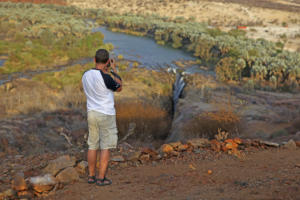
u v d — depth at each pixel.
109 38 121.75
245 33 157.88
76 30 116.00
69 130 9.58
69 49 82.19
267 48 100.81
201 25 159.12
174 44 112.50
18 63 63.47
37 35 106.19
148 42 119.06
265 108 15.54
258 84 63.94
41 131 11.29
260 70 70.25
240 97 28.14
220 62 72.06
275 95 35.91
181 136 9.00
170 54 96.31
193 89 29.53
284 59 80.62
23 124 12.48
